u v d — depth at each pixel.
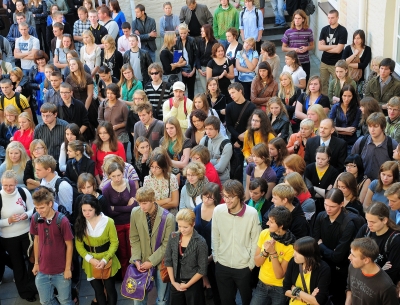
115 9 16.72
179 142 9.62
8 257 8.78
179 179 9.22
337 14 13.41
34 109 13.30
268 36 17.69
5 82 11.45
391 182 7.64
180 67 13.73
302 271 6.62
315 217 7.75
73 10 17.83
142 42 15.82
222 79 12.73
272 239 6.90
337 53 13.49
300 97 10.98
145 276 7.68
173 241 7.43
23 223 8.38
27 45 14.73
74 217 8.28
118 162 8.62
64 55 14.19
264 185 7.71
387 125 9.50
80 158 9.12
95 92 12.52
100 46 14.12
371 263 6.09
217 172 9.27
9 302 8.77
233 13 15.60
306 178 8.52
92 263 7.75
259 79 11.78
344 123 10.28
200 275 7.36
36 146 9.08
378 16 12.26
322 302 6.51
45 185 8.55
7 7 18.05
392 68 10.64
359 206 7.59
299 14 13.89
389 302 6.05
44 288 7.89
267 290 7.23
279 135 10.22
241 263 7.38
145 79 13.51
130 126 11.20
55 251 7.78
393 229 6.63
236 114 10.52
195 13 15.89
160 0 19.59
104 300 8.05
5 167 9.29
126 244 8.60
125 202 8.48
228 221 7.36
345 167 8.72
